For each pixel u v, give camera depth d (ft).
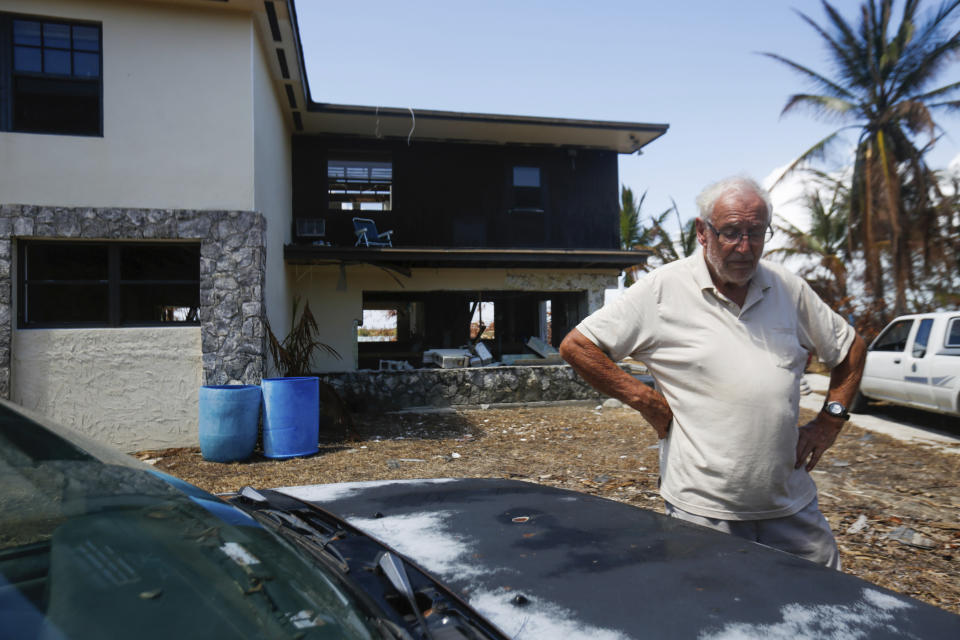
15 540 2.78
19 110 22.15
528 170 39.58
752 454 5.67
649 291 6.10
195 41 22.53
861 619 3.27
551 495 5.64
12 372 20.56
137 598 2.63
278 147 30.35
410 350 46.16
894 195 56.80
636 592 3.54
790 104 64.95
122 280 22.09
